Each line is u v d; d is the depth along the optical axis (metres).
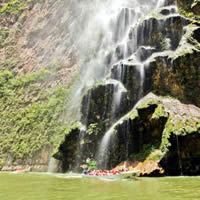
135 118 18.03
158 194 9.83
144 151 17.44
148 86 19.78
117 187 11.77
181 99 19.14
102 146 19.36
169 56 19.80
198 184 12.26
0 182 14.85
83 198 9.41
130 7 27.84
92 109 20.36
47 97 28.89
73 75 28.50
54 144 24.08
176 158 16.52
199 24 21.31
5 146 27.52
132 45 22.59
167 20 21.39
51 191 11.10
